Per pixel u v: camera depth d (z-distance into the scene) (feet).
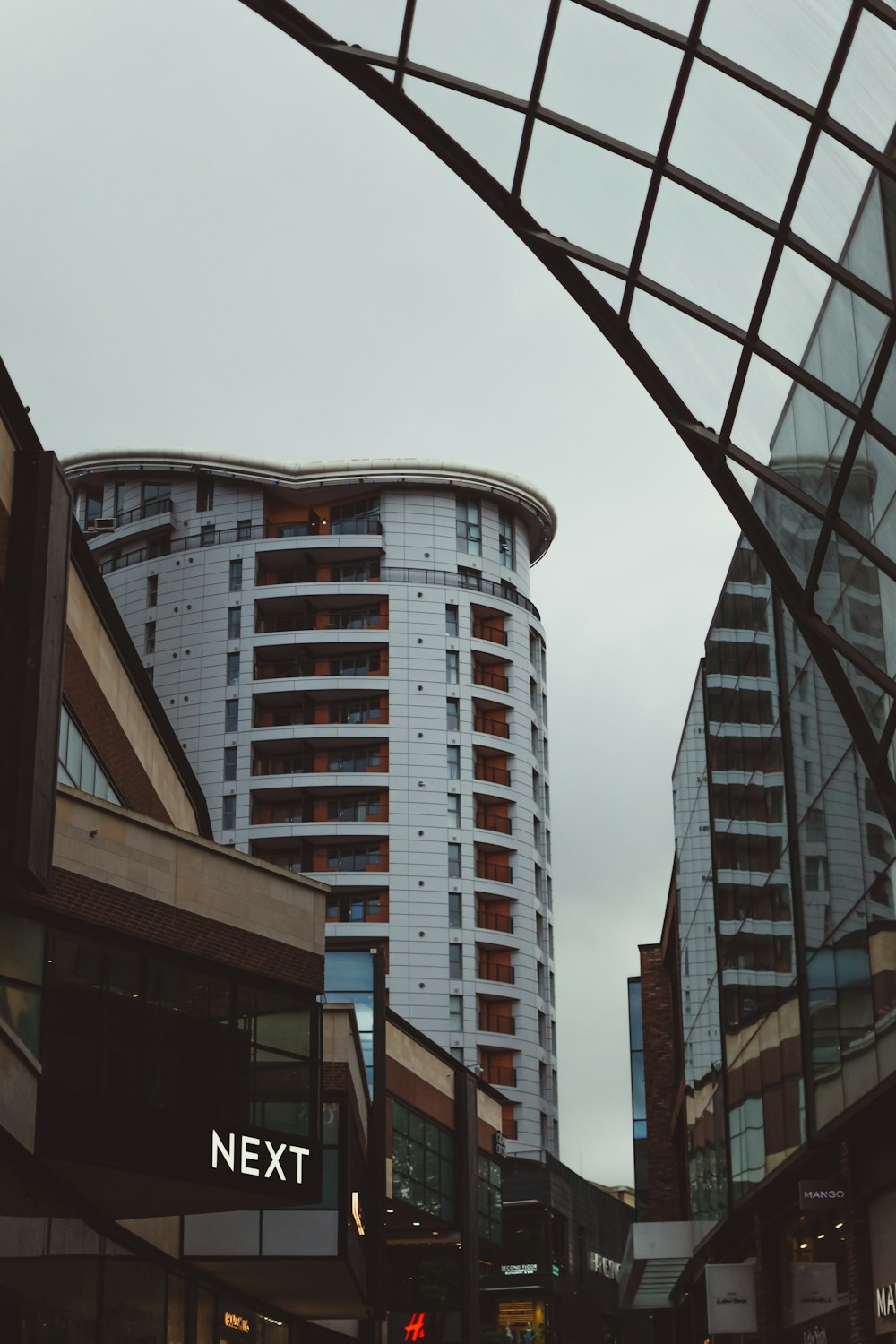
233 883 81.25
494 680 318.86
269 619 313.73
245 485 321.93
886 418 47.98
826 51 39.55
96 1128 68.08
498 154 44.52
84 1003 69.31
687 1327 209.26
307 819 296.10
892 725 49.03
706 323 45.24
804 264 43.98
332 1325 143.02
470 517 325.42
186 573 315.37
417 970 287.89
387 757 299.38
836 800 81.87
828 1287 90.17
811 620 49.01
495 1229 207.92
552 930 321.93
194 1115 74.38
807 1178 94.99
